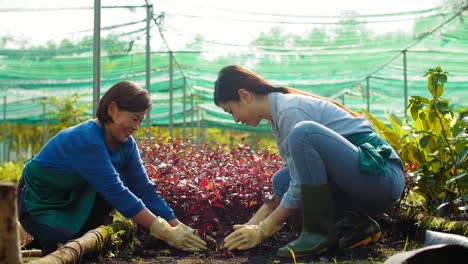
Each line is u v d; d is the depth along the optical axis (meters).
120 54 11.42
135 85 3.11
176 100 19.41
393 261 1.92
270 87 3.16
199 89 17.47
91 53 11.43
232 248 2.96
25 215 3.26
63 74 13.21
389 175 3.00
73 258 2.54
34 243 3.70
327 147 2.87
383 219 3.90
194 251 3.24
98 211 3.36
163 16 8.81
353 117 3.18
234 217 3.98
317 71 13.33
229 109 3.16
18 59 11.82
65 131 3.17
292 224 3.79
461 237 2.16
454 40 9.95
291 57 11.89
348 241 3.17
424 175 4.38
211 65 13.23
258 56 12.05
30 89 15.16
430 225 3.43
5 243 2.01
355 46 10.75
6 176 11.26
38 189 3.25
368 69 13.14
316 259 2.97
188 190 3.82
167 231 3.09
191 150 5.28
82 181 3.19
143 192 3.47
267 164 4.49
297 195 2.93
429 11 8.45
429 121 4.30
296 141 2.85
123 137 3.16
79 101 19.23
